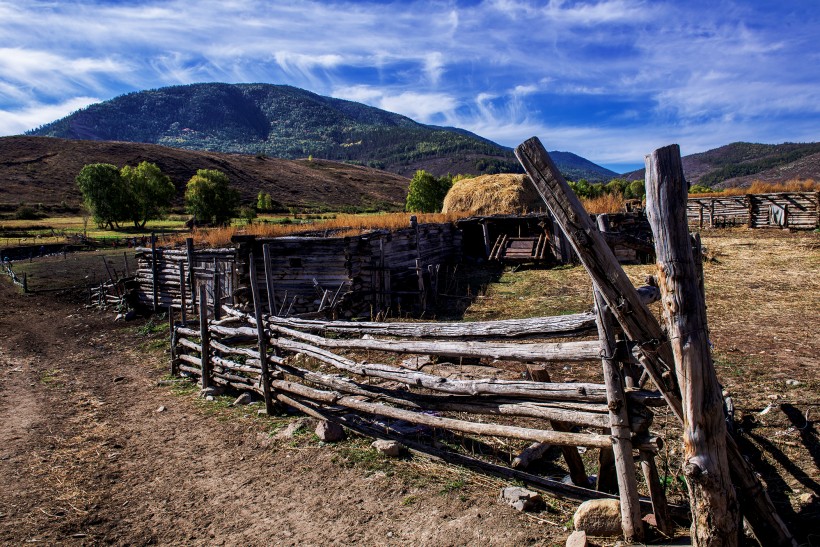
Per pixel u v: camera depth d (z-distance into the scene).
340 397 5.92
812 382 6.00
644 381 4.42
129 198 60.34
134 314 16.45
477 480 4.65
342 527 4.16
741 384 6.20
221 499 4.85
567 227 2.95
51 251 38.47
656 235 2.76
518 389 4.23
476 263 20.61
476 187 26.33
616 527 3.51
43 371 10.90
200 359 8.78
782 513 3.59
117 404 8.17
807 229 22.41
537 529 3.78
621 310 2.97
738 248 18.69
